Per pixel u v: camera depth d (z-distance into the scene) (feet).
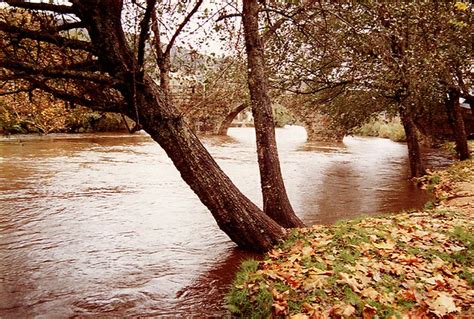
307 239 20.51
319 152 84.12
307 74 36.09
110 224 27.84
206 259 21.11
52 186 40.37
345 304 13.29
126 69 16.56
